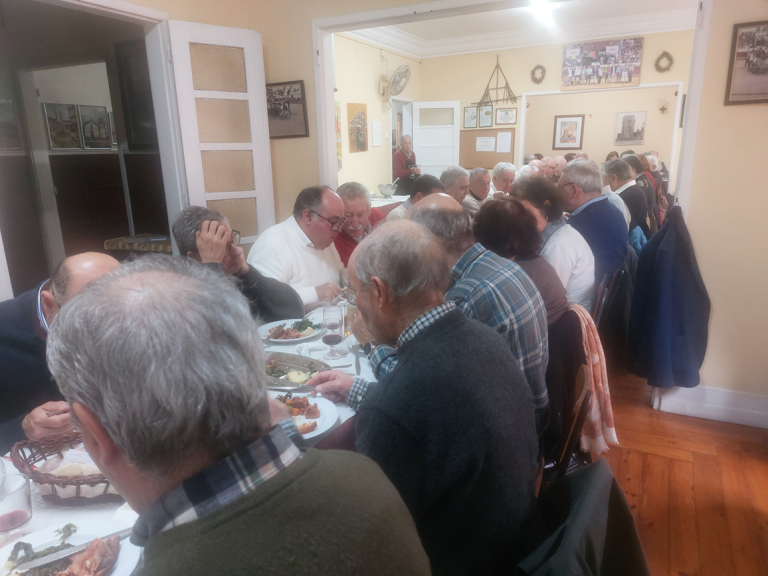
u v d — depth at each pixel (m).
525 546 0.98
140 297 0.50
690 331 2.60
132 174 4.69
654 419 2.71
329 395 1.41
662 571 1.75
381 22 3.21
